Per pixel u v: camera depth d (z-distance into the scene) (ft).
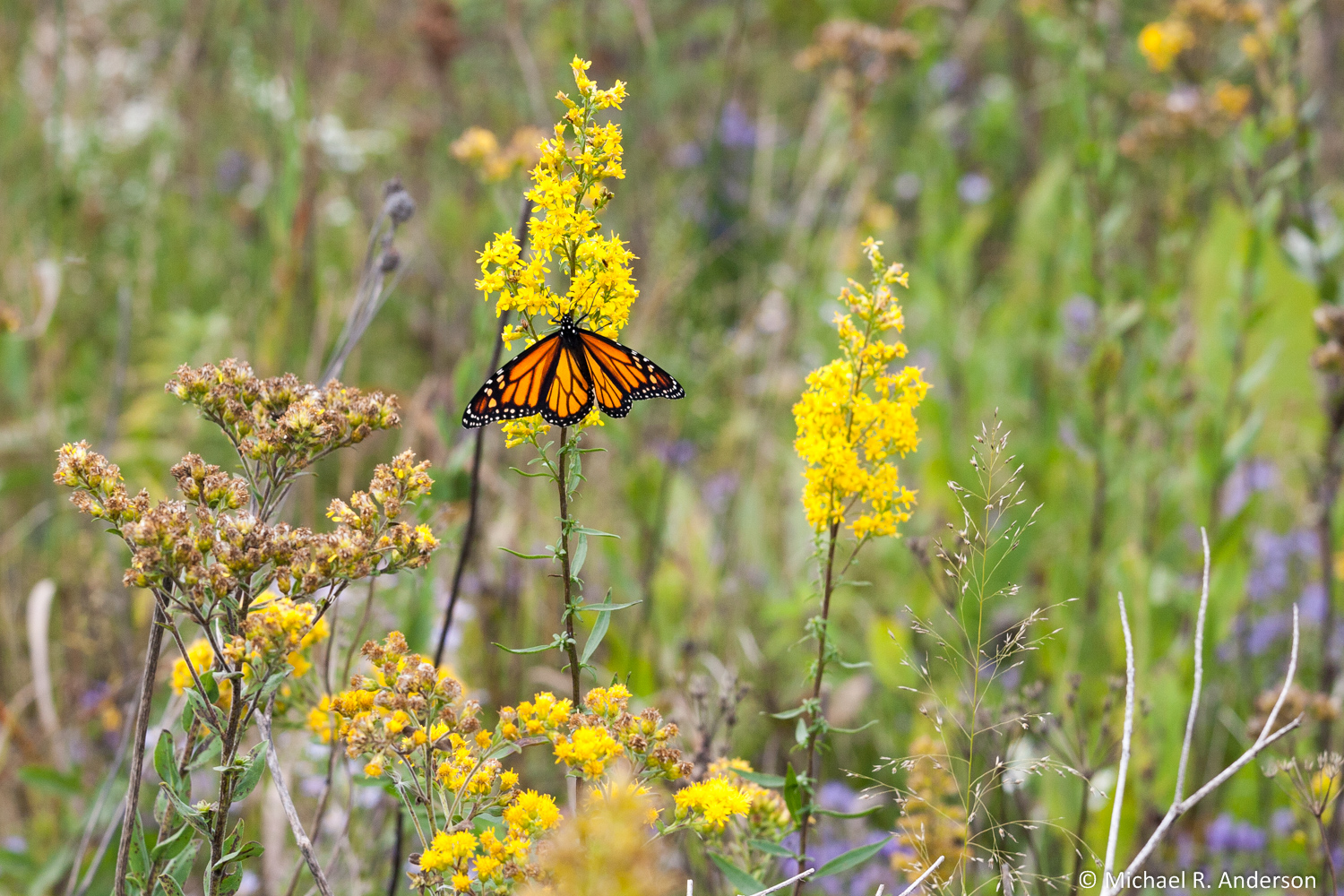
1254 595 16.79
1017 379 18.94
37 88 22.47
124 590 13.80
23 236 17.40
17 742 12.39
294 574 6.43
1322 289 14.24
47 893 11.06
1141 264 19.97
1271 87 14.47
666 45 22.81
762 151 24.40
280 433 6.90
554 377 6.82
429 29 22.82
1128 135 18.24
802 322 19.81
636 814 4.71
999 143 27.61
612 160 6.69
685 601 15.16
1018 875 8.25
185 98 24.39
